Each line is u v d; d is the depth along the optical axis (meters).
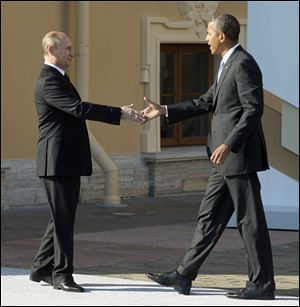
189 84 27.41
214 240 12.71
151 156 25.44
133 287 13.38
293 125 18.30
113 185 23.61
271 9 18.30
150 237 18.86
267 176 18.88
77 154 12.79
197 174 26.39
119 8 25.17
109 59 25.03
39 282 13.63
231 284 13.77
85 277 14.20
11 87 23.06
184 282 12.81
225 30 12.30
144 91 25.83
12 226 20.28
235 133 11.99
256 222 12.38
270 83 18.41
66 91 12.65
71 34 24.22
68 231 12.90
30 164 23.25
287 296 12.90
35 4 23.50
